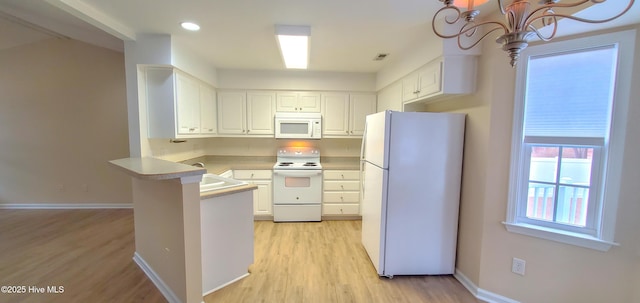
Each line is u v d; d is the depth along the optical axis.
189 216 1.78
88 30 2.88
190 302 1.82
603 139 1.62
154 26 2.26
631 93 1.52
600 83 1.62
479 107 2.09
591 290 1.69
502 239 1.97
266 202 3.75
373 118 2.53
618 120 1.55
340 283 2.25
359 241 3.11
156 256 2.15
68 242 2.89
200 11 1.98
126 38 2.39
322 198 3.78
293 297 2.06
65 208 3.96
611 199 1.59
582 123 1.68
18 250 2.70
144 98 2.61
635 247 1.55
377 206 2.37
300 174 3.65
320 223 3.70
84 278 2.23
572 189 1.75
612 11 1.42
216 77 3.68
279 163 4.02
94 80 3.81
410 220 2.30
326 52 2.93
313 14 2.01
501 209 1.96
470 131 2.20
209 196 2.00
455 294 2.13
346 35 2.42
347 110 3.93
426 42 2.37
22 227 3.27
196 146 3.84
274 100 3.85
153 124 2.66
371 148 2.58
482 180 2.05
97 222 3.47
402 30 2.29
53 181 3.92
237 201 2.23
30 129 3.82
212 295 2.06
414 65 2.63
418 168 2.27
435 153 2.27
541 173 1.85
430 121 2.25
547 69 1.78
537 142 1.83
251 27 2.26
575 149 1.73
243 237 2.30
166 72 2.62
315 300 2.03
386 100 3.54
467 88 2.14
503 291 1.99
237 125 3.83
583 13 1.47
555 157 1.80
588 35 1.62
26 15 2.46
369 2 1.81
